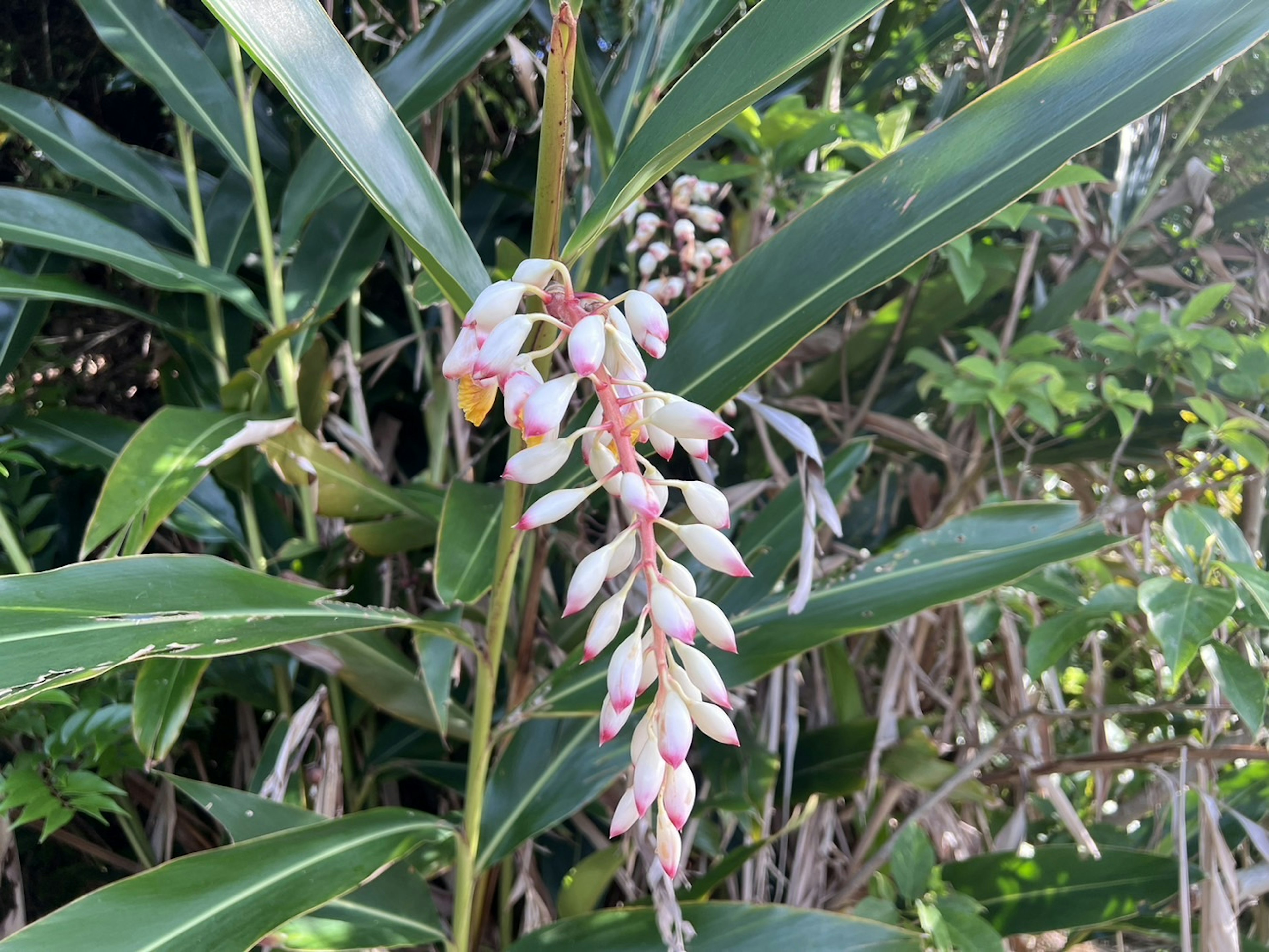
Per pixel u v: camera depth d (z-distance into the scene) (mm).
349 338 933
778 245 536
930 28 1039
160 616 435
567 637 773
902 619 614
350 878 504
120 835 968
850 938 594
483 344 362
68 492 905
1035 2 1022
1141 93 469
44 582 437
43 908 912
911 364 985
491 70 1012
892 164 525
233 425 643
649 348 373
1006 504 672
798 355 1013
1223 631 827
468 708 829
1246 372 750
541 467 363
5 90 779
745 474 1014
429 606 904
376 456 847
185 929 446
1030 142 491
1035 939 898
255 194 790
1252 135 1055
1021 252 909
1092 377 842
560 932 622
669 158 404
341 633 474
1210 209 896
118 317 1033
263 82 962
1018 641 876
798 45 415
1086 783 1015
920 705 947
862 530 947
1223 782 843
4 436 799
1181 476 880
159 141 1088
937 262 906
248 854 502
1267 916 862
